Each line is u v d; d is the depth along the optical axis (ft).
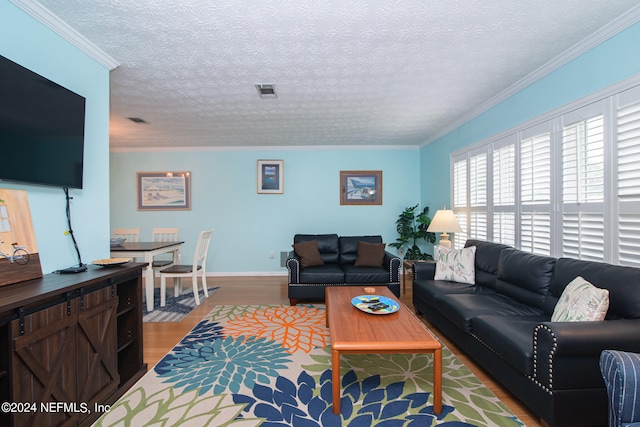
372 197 17.53
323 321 10.16
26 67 5.33
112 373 5.77
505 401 5.79
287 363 7.29
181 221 17.31
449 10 5.71
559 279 6.79
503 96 9.83
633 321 4.87
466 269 10.12
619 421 3.55
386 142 16.85
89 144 6.80
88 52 6.70
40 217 5.58
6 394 3.87
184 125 13.12
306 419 5.26
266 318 10.44
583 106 7.06
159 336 8.93
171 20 5.93
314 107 11.09
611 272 5.71
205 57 7.41
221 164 17.35
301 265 13.12
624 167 6.17
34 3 5.31
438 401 5.38
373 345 5.37
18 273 4.92
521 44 6.95
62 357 4.64
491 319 6.47
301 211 17.49
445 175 14.34
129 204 17.24
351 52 7.25
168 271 11.93
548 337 4.73
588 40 6.70
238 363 7.29
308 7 5.59
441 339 8.79
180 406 5.63
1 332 3.88
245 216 17.43
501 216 10.15
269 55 7.35
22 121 4.95
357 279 12.23
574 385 4.66
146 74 8.30
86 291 5.16
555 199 7.95
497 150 10.35
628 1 5.53
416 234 16.28
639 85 5.82
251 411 5.48
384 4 5.53
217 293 13.70
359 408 5.56
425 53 7.32
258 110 11.35
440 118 12.57
